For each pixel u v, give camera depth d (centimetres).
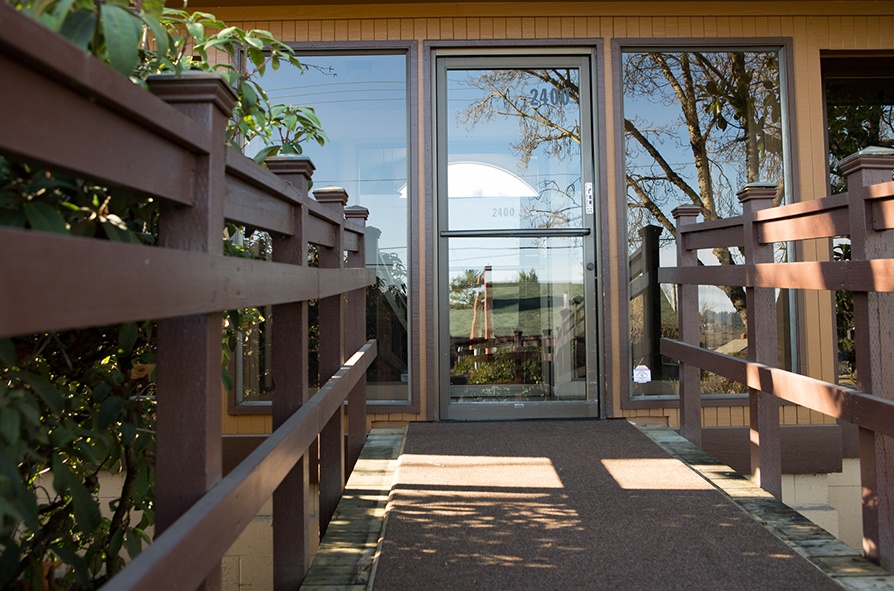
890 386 224
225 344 264
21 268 78
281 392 222
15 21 80
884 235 229
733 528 256
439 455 365
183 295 119
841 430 451
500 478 323
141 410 211
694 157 464
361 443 378
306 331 230
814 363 454
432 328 457
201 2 447
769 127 466
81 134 98
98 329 197
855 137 569
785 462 446
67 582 195
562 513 275
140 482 204
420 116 460
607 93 460
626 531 255
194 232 138
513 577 219
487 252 466
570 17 461
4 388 132
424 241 458
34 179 144
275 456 172
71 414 184
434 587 212
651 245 463
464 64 466
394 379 462
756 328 309
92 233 153
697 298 390
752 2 460
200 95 140
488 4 459
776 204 463
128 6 161
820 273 248
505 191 466
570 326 464
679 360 395
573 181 466
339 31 461
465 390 463
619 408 456
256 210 181
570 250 466
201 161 140
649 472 329
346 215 389
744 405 456
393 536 254
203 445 139
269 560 400
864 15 464
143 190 117
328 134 466
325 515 303
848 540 464
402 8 460
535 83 468
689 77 466
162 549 113
